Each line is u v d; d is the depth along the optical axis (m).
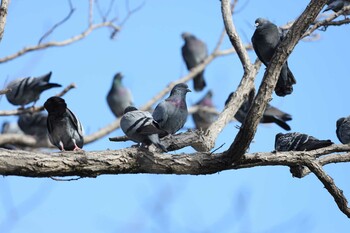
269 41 13.38
